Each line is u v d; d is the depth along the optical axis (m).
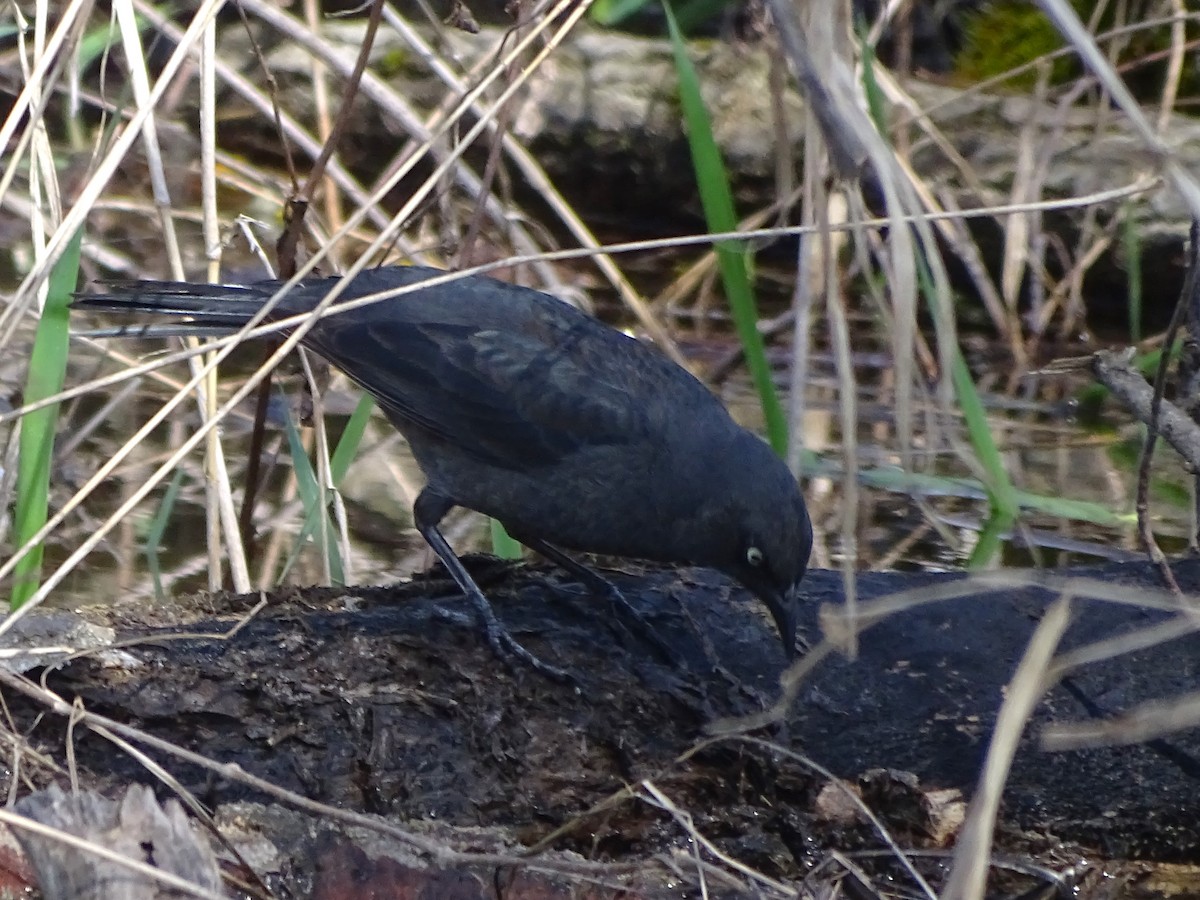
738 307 8.45
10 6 10.02
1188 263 7.87
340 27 17.36
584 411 8.19
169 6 15.38
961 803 6.94
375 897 6.01
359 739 6.63
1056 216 15.02
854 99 5.62
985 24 16.41
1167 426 7.99
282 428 12.20
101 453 11.54
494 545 9.77
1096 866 6.98
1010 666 7.17
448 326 8.54
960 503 11.58
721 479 7.93
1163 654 7.12
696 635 7.46
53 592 9.59
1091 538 10.88
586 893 6.13
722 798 6.90
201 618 7.03
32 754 6.08
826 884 6.32
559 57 17.09
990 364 14.16
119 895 5.24
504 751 6.77
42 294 8.18
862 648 7.24
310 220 11.07
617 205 17.28
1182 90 15.50
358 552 10.62
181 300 8.57
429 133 9.70
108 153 7.03
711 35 18.30
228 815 6.24
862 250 6.66
